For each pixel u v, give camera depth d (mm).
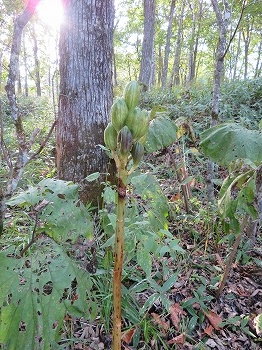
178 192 3232
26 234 2250
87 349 1700
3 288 1075
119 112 748
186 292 2166
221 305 2127
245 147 1966
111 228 1901
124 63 20703
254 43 17984
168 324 1935
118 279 931
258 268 2400
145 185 1881
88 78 2631
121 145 753
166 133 2592
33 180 3393
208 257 2514
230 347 1844
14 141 4164
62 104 2715
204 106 5289
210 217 2793
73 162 2703
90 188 2664
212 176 2998
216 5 2947
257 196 1871
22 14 1326
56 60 5223
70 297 1743
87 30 2578
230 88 6402
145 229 1696
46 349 1069
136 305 1971
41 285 1113
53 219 1325
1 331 1037
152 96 6738
